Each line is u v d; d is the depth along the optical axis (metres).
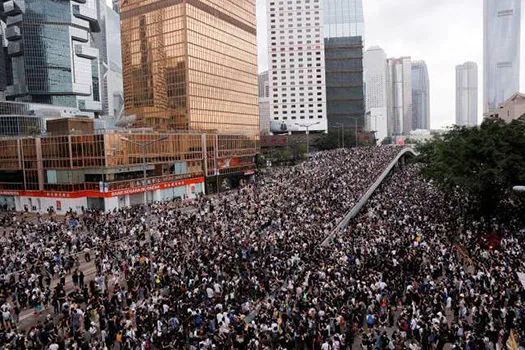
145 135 78.25
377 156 108.50
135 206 70.50
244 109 132.50
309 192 66.44
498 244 41.06
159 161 81.50
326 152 134.00
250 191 76.69
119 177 72.94
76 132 74.06
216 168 99.25
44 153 74.81
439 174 65.12
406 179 97.19
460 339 23.06
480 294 28.23
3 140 79.81
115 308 27.42
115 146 72.00
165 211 57.19
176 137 86.00
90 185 72.00
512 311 24.92
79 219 61.78
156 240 42.97
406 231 44.00
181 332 23.98
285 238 40.88
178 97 107.69
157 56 110.25
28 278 32.75
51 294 31.41
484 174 50.00
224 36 121.88
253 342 21.09
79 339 22.86
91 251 43.34
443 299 28.62
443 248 37.75
